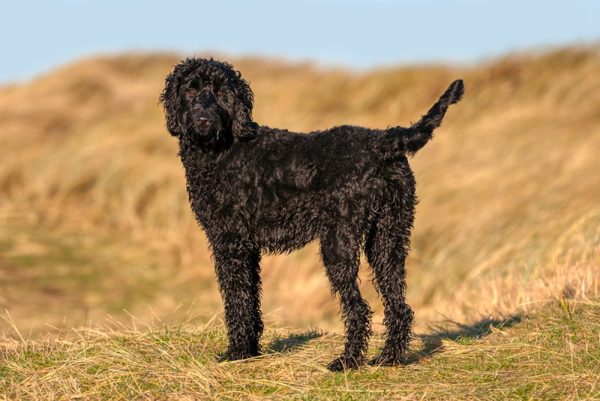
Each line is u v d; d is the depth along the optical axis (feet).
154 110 76.79
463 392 22.33
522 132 55.57
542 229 42.65
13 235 56.49
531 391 22.20
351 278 23.58
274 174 24.26
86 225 60.08
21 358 26.61
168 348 26.63
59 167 66.64
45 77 96.94
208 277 51.26
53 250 54.49
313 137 24.34
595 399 21.25
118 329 30.45
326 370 24.25
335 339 27.99
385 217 23.91
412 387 22.88
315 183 23.81
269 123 64.28
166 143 68.13
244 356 25.44
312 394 22.58
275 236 24.68
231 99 24.81
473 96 62.90
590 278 32.99
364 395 22.34
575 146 51.21
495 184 49.62
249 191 24.57
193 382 23.70
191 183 25.44
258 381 23.53
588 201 44.19
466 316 35.65
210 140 24.59
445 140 56.75
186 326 29.55
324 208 23.71
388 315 24.53
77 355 25.84
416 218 48.93
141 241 57.11
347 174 23.36
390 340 24.59
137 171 63.26
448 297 41.98
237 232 24.84
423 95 64.28
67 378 24.26
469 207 48.37
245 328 25.40
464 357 25.57
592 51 64.34
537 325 28.12
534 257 38.83
